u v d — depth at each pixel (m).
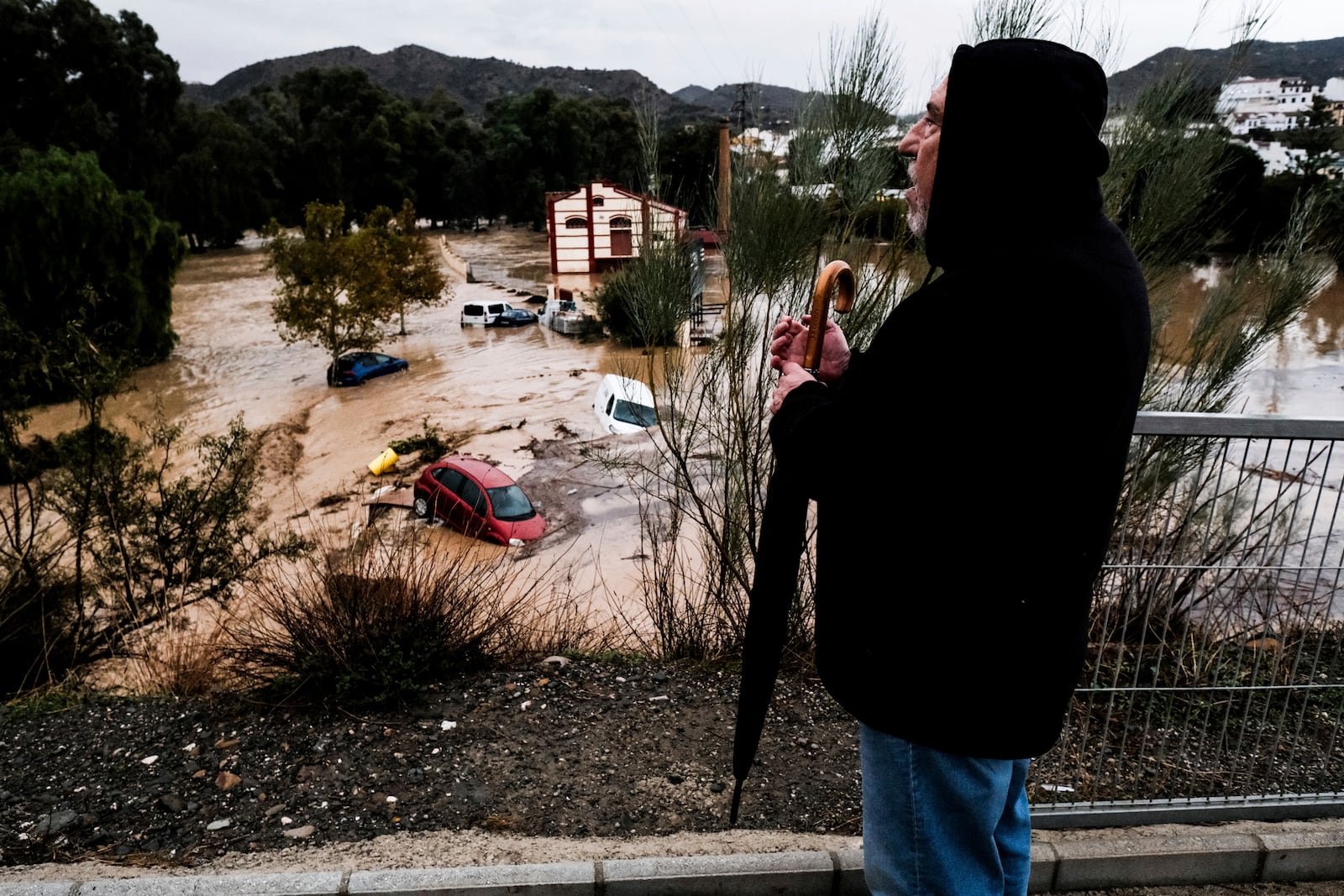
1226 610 2.85
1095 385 1.35
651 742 3.38
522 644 4.46
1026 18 3.91
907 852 1.64
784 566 1.69
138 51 89.06
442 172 116.12
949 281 1.42
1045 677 1.50
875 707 1.56
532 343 36.66
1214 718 3.36
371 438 22.98
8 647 6.71
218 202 89.44
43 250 31.75
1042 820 2.67
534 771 3.17
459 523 14.16
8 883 2.50
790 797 2.99
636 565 11.55
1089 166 1.42
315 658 3.71
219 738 3.42
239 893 2.38
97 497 8.65
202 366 34.38
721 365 4.66
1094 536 1.47
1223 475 2.77
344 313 30.94
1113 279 1.39
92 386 9.00
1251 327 4.72
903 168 4.34
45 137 84.25
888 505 1.46
